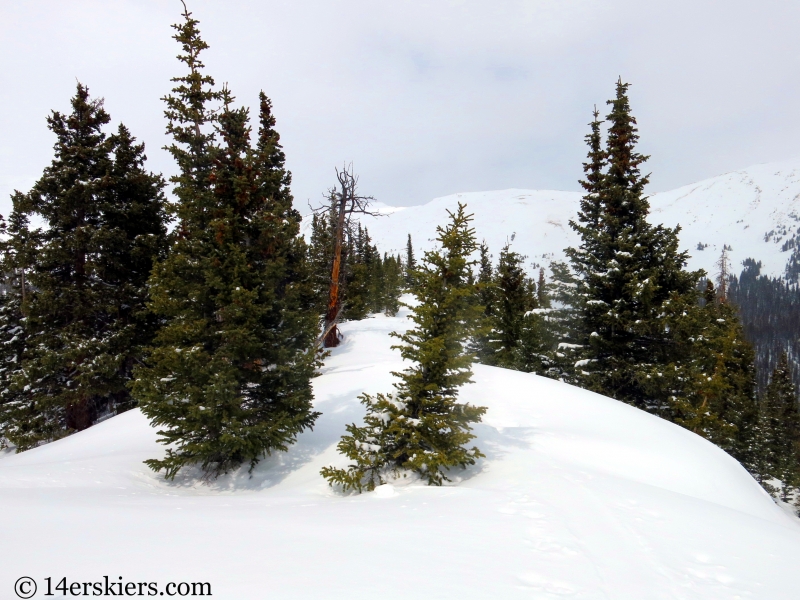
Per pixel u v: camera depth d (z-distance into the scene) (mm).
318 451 11625
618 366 19266
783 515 10547
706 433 23844
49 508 5938
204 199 11242
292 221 12398
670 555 5285
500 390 15914
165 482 10617
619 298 19297
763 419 32469
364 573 3961
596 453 11203
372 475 9562
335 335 27344
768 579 4816
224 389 9602
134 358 19750
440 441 9531
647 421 14188
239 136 16578
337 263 24500
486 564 4535
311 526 5570
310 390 11484
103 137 21266
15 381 18438
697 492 10008
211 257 10758
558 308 21406
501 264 26062
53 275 19641
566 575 4473
